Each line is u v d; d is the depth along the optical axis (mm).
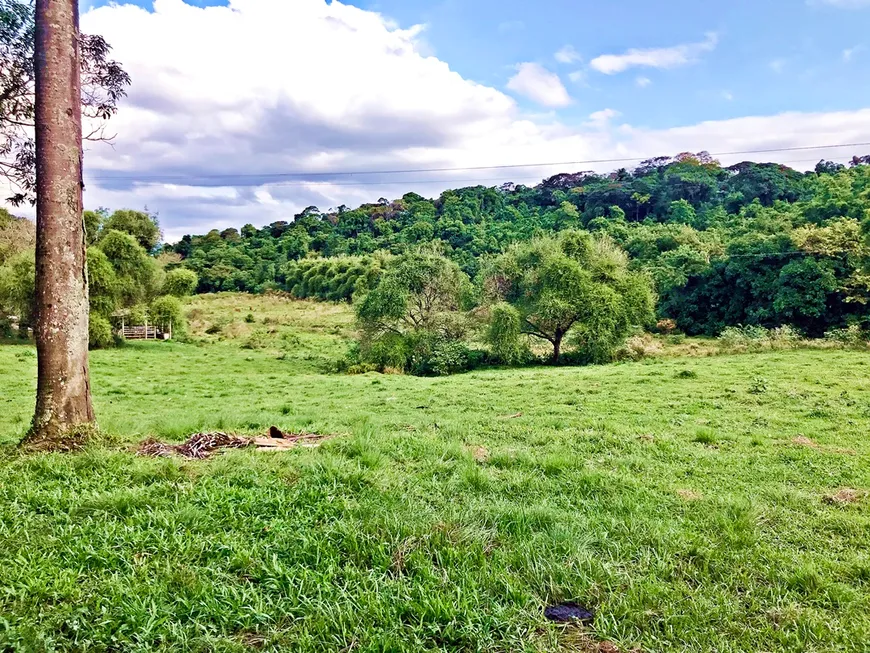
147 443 7727
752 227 59500
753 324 46812
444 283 37656
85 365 7953
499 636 3473
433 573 4129
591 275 36344
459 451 8086
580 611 3844
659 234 66062
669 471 7660
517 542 4797
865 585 4258
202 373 30375
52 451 7133
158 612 3484
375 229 116250
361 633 3389
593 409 14164
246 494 5504
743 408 13906
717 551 4750
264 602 3670
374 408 15844
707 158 107812
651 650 3395
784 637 3525
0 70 10227
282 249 111438
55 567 3900
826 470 7801
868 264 37750
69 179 7734
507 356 34938
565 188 119875
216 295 87938
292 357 40188
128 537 4441
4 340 40156
